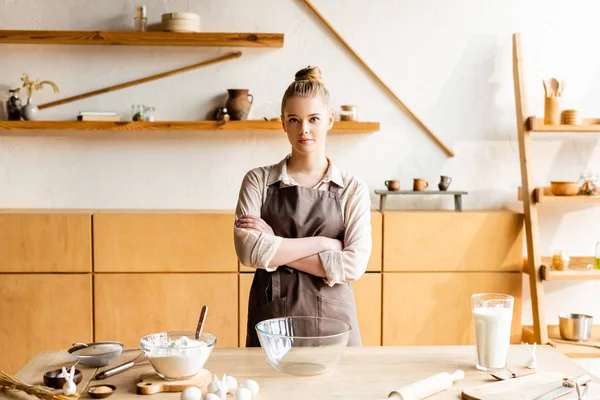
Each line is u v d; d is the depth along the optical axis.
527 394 1.41
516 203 3.61
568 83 3.57
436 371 1.60
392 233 3.29
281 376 1.56
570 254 3.62
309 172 2.22
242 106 3.37
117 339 3.27
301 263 2.11
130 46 3.48
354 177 2.24
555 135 3.58
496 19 3.55
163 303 3.27
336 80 3.55
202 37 3.32
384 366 1.64
